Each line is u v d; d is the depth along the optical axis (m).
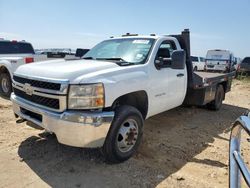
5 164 3.94
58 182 3.53
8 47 10.38
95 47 5.87
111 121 3.78
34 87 3.98
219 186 3.69
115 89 3.91
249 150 5.05
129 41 5.44
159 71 4.99
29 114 4.25
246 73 21.11
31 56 8.25
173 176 3.86
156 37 5.34
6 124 5.66
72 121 3.59
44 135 5.09
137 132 4.28
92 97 3.67
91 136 3.65
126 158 4.16
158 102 5.07
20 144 4.65
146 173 3.88
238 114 8.30
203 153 4.80
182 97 6.00
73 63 4.41
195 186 3.64
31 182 3.50
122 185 3.53
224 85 8.95
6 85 8.62
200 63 24.88
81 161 4.12
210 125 6.68
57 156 4.25
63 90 3.64
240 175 2.04
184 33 6.07
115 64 4.36
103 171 3.85
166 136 5.54
